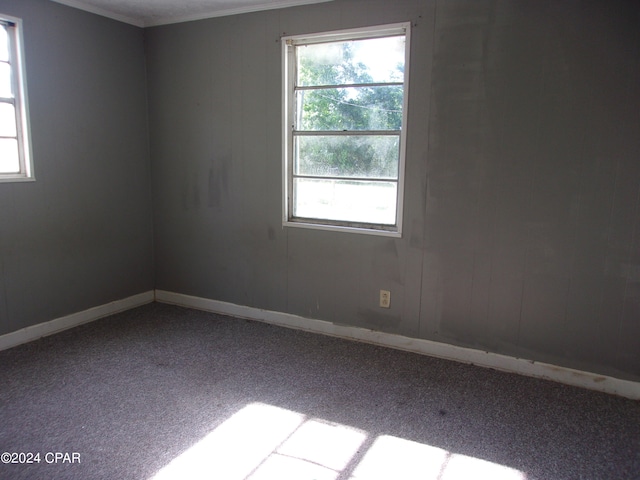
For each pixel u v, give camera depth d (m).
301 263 3.46
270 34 3.31
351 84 3.14
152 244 4.10
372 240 3.17
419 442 2.15
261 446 2.10
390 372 2.84
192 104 3.71
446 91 2.82
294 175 3.43
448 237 2.94
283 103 3.33
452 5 2.74
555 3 2.51
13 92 3.05
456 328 2.99
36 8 3.07
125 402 2.44
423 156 2.94
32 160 3.12
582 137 2.54
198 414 2.34
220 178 3.69
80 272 3.51
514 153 2.70
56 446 2.06
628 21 2.38
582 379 2.69
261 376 2.76
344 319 3.36
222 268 3.80
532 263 2.74
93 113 3.50
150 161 4.00
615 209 2.51
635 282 2.51
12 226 3.05
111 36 3.58
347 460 2.01
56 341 3.22
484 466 1.99
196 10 3.46
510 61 2.64
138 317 3.75
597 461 2.03
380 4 2.93
